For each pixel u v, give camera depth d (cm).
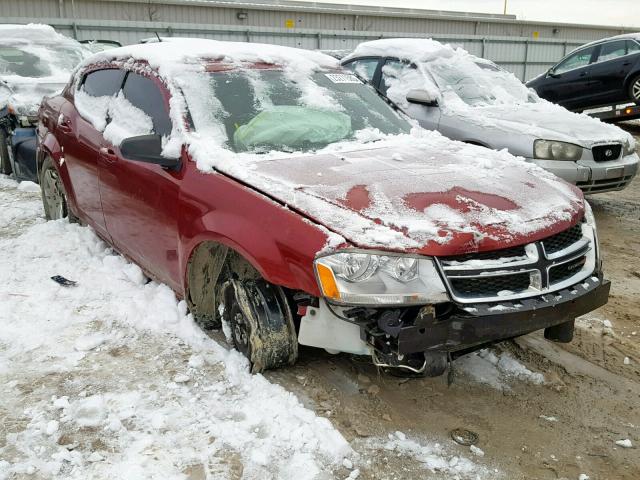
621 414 310
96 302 416
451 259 273
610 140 642
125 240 428
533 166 373
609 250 590
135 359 344
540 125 653
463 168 345
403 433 287
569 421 303
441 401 315
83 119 472
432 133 431
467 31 3219
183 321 377
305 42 2559
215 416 293
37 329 377
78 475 253
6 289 434
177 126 360
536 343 381
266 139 366
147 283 439
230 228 309
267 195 304
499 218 290
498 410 309
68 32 2131
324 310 288
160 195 364
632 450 282
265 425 286
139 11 2375
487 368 347
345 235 271
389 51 764
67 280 449
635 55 1206
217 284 362
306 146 372
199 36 2347
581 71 1295
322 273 270
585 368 354
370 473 259
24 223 601
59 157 510
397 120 439
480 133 644
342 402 308
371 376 331
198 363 335
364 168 334
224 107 377
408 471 262
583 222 332
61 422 288
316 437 276
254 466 261
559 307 290
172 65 392
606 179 640
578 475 265
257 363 317
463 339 271
